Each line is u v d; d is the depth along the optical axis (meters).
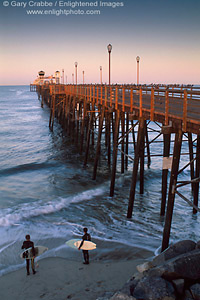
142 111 11.52
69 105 33.66
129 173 19.41
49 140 32.91
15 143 32.00
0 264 8.54
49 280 7.58
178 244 6.33
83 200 14.44
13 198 15.06
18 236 10.48
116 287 7.09
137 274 5.60
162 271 5.35
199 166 12.30
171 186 8.83
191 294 5.10
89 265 8.30
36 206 13.73
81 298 6.62
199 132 7.45
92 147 28.16
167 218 8.91
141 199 14.44
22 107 84.56
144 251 9.06
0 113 68.00
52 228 11.16
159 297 4.96
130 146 29.19
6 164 22.66
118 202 14.09
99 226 11.30
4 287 7.34
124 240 9.89
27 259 7.87
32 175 19.58
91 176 18.95
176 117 8.43
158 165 21.66
